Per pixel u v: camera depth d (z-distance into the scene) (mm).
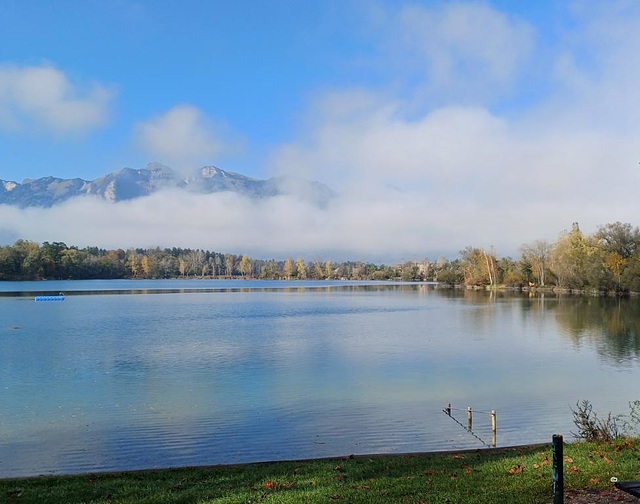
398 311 81062
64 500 11008
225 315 73812
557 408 23406
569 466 12336
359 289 180500
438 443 18453
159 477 12977
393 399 25062
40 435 19547
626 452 13430
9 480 13148
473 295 129375
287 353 39594
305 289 181000
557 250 126562
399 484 11516
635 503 9273
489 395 25906
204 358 37250
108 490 11734
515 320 64875
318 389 27156
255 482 12242
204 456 17203
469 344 44312
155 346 43281
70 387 27828
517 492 10414
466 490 10781
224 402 24500
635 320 63000
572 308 82500
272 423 21078
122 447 18203
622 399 25141
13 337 49031
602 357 37531
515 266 158375
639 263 100688
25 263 184375
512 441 18703
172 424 20984
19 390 27219
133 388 27578
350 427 20453
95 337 48969
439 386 27953
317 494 10828
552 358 37219
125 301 103188
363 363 35156
